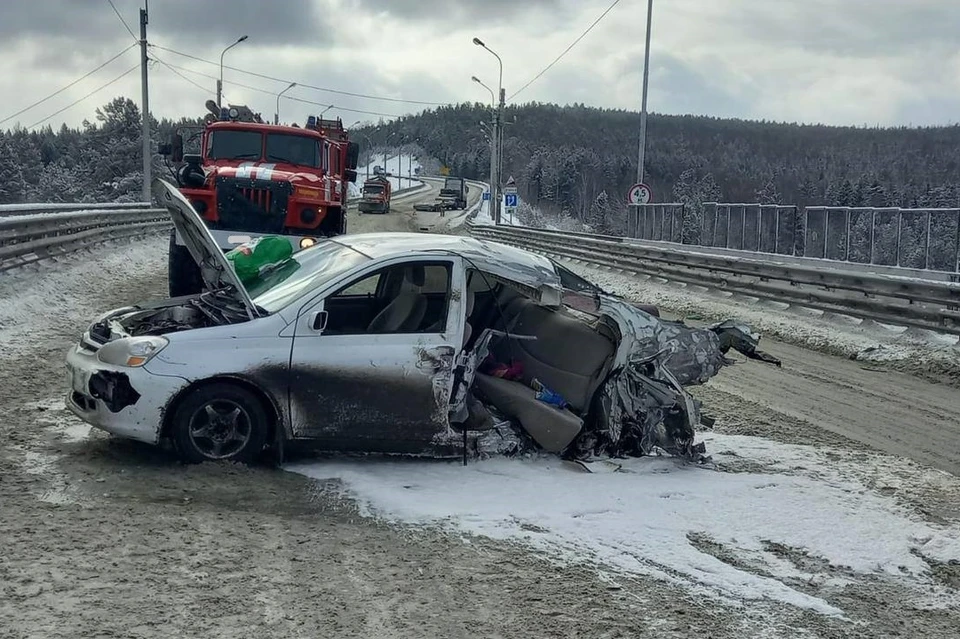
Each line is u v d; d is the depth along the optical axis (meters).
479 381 6.76
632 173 119.12
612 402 6.84
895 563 5.33
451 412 6.42
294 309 6.22
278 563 4.66
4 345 10.36
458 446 6.48
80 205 21.23
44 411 7.48
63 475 5.80
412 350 6.31
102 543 4.72
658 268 23.47
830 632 4.39
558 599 4.48
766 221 24.31
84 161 78.25
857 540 5.60
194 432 6.06
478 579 4.65
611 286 23.56
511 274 6.63
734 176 106.00
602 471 6.61
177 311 6.81
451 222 60.28
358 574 4.61
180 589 4.24
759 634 4.29
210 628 3.87
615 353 6.83
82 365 6.15
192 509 5.35
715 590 4.76
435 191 122.94
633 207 33.66
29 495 5.39
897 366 12.77
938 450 8.16
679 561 5.10
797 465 7.27
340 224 14.79
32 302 12.84
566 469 6.62
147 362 5.93
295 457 6.50
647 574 4.90
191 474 5.91
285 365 6.09
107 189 69.31
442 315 6.47
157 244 26.42
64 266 16.72
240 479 5.91
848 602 4.78
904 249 18.42
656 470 6.77
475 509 5.65
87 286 15.78
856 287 15.91
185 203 6.69
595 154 125.69
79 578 4.27
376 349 6.26
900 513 6.19
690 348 7.14
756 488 6.48
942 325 13.96
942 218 17.56
